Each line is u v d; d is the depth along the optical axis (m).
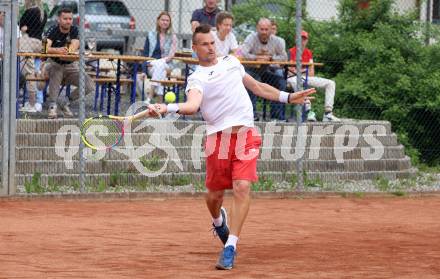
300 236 15.72
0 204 19.64
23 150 22.30
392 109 28.69
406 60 29.98
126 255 13.33
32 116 24.39
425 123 28.98
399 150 25.53
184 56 26.92
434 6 36.50
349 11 31.78
